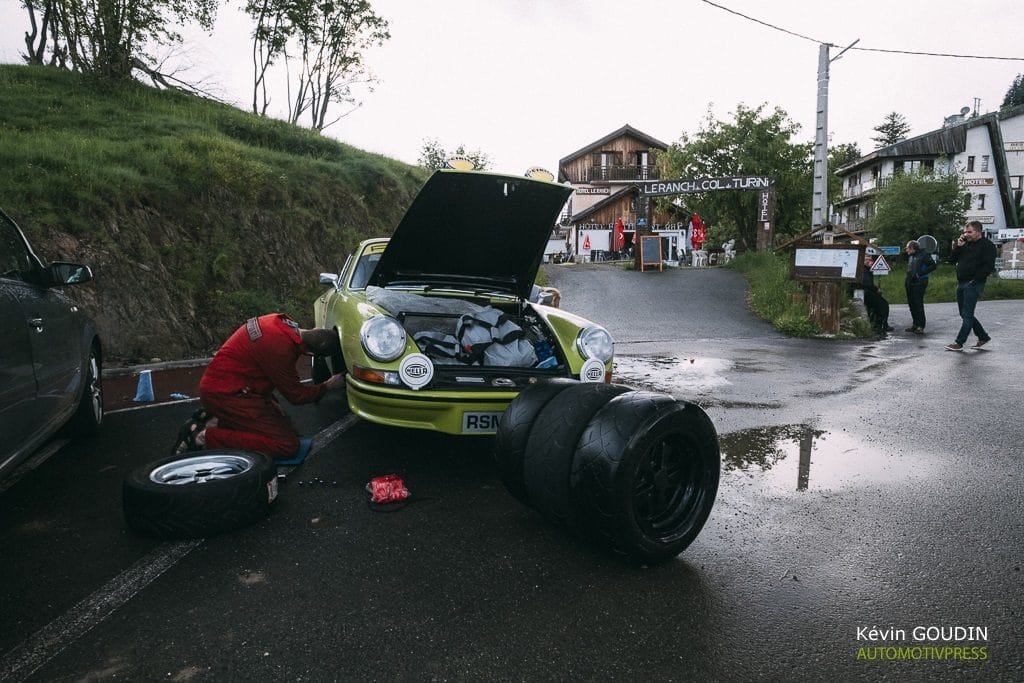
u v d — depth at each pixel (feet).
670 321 40.70
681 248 99.55
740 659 6.74
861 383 22.11
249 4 62.28
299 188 42.01
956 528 10.11
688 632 7.25
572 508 8.96
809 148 96.63
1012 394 19.92
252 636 7.08
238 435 12.09
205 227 33.01
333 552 9.18
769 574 8.66
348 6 63.57
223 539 9.57
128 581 8.28
